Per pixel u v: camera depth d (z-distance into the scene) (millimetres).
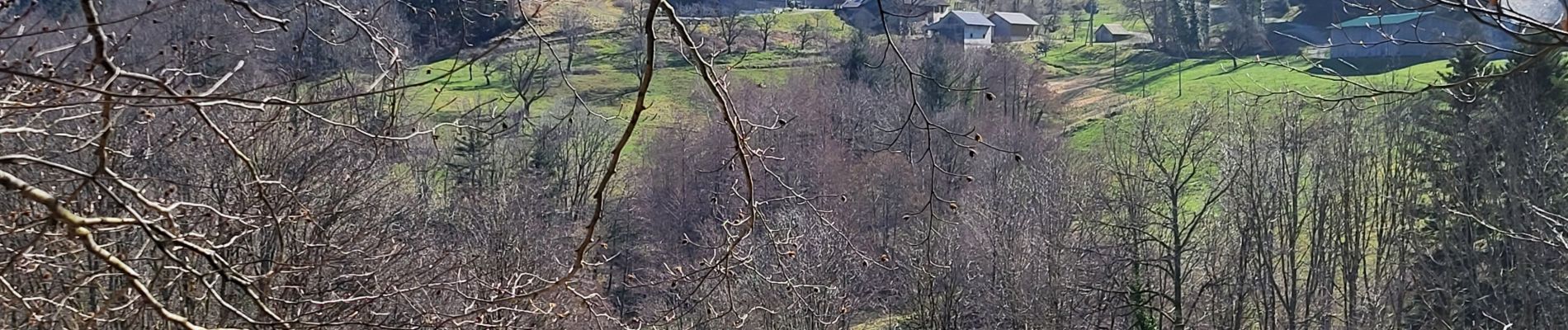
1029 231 22516
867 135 23844
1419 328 23359
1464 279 21344
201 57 5730
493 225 18078
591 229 3672
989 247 21844
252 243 9789
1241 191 24094
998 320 22250
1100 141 31797
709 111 23656
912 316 20094
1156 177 25094
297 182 10203
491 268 16766
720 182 20125
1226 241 24875
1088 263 23859
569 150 24031
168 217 3414
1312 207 24781
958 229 21359
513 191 20156
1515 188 18922
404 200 15203
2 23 4652
